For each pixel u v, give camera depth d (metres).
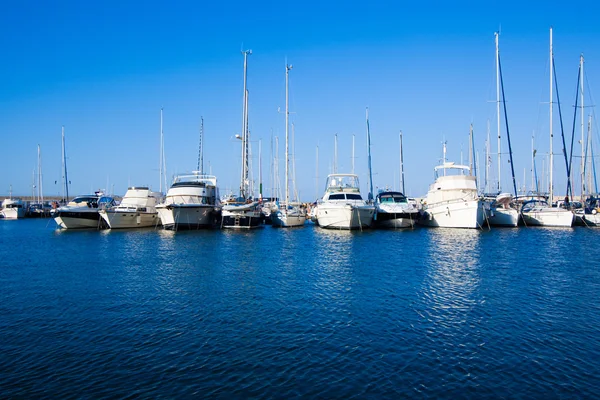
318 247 31.89
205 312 14.59
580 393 9.10
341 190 48.69
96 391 9.19
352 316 14.13
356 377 9.79
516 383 9.52
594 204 53.34
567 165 52.84
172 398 8.91
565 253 28.14
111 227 46.69
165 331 12.74
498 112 52.19
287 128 51.75
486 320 13.74
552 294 17.02
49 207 89.94
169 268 22.86
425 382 9.56
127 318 13.96
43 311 14.74
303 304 15.58
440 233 42.22
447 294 17.03
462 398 8.91
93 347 11.52
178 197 45.53
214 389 9.27
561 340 12.00
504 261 24.91
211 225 47.75
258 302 15.85
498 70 51.81
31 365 10.43
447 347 11.49
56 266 23.56
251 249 30.73
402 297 16.56
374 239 37.25
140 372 10.05
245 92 50.53
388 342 11.84
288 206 54.31
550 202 51.94
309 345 11.62
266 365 10.40
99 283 19.06
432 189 50.66
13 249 31.34
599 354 11.04
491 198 51.84
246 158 50.75
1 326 13.17
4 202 85.06
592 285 18.56
